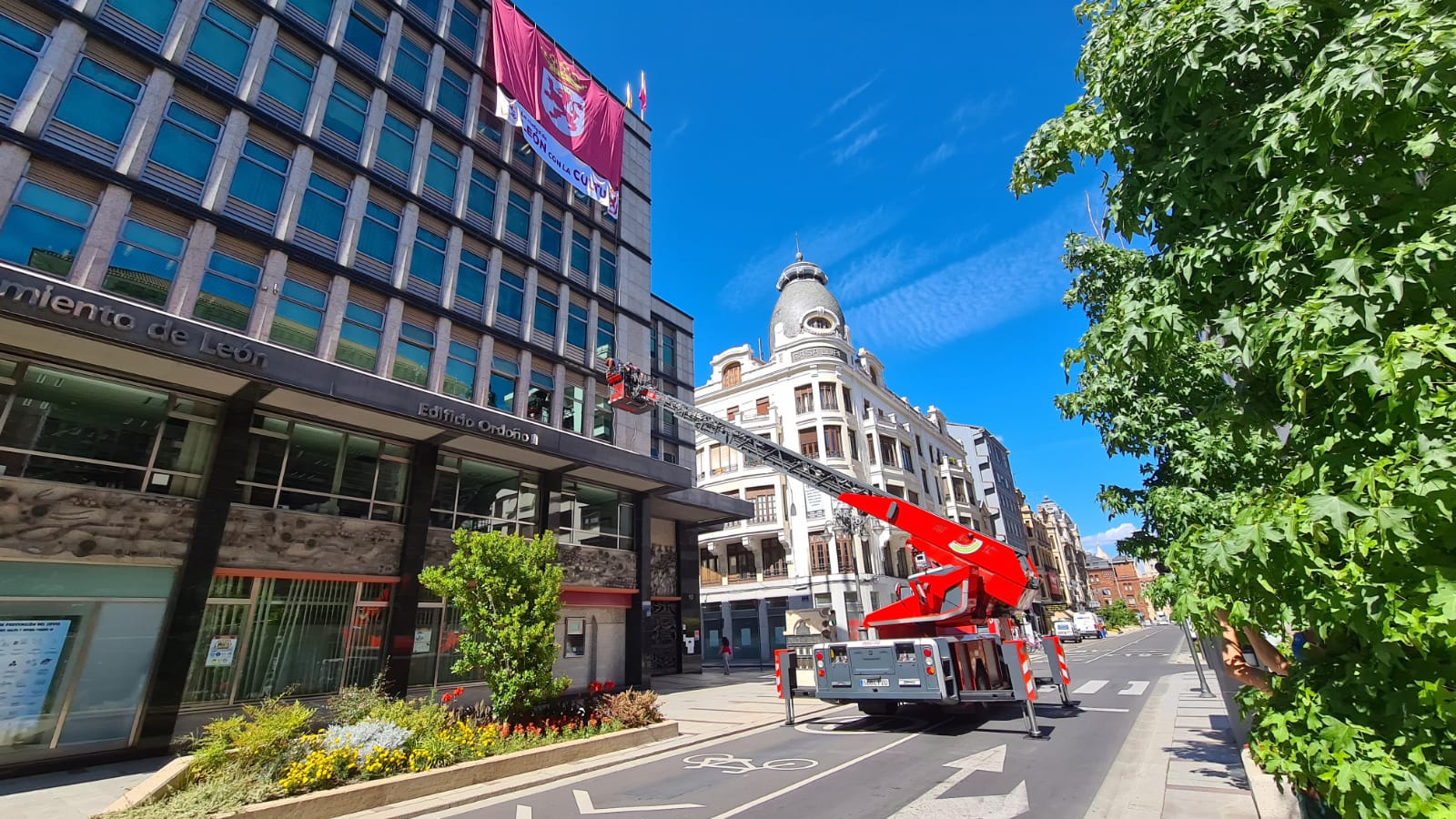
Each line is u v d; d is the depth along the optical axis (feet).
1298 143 9.17
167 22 42.37
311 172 48.44
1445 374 7.26
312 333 46.24
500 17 67.31
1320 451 8.78
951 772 27.09
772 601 120.57
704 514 86.94
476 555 38.09
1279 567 8.35
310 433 46.68
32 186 34.96
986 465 215.72
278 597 42.42
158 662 35.86
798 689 57.11
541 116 68.85
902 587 43.16
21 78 35.58
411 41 59.26
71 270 35.45
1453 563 7.39
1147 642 142.51
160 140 40.47
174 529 38.27
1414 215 8.34
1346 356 8.01
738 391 141.69
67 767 31.99
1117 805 21.34
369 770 26.37
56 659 32.78
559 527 62.90
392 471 51.42
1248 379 11.47
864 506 42.93
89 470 35.96
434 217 56.75
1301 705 8.86
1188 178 11.23
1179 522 21.65
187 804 22.17
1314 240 8.96
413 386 51.75
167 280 39.32
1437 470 7.00
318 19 51.72
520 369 61.05
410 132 57.00
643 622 68.90
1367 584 7.57
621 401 48.57
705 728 42.65
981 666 38.14
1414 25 8.10
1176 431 21.67
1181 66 11.02
